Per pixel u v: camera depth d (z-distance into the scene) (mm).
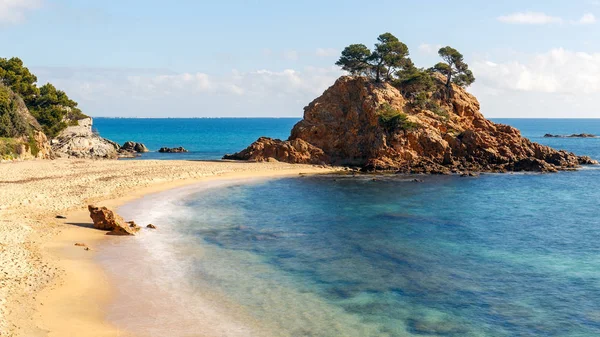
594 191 73438
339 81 114812
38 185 62188
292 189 73625
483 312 27516
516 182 82250
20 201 50469
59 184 64000
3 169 78188
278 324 25062
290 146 107062
